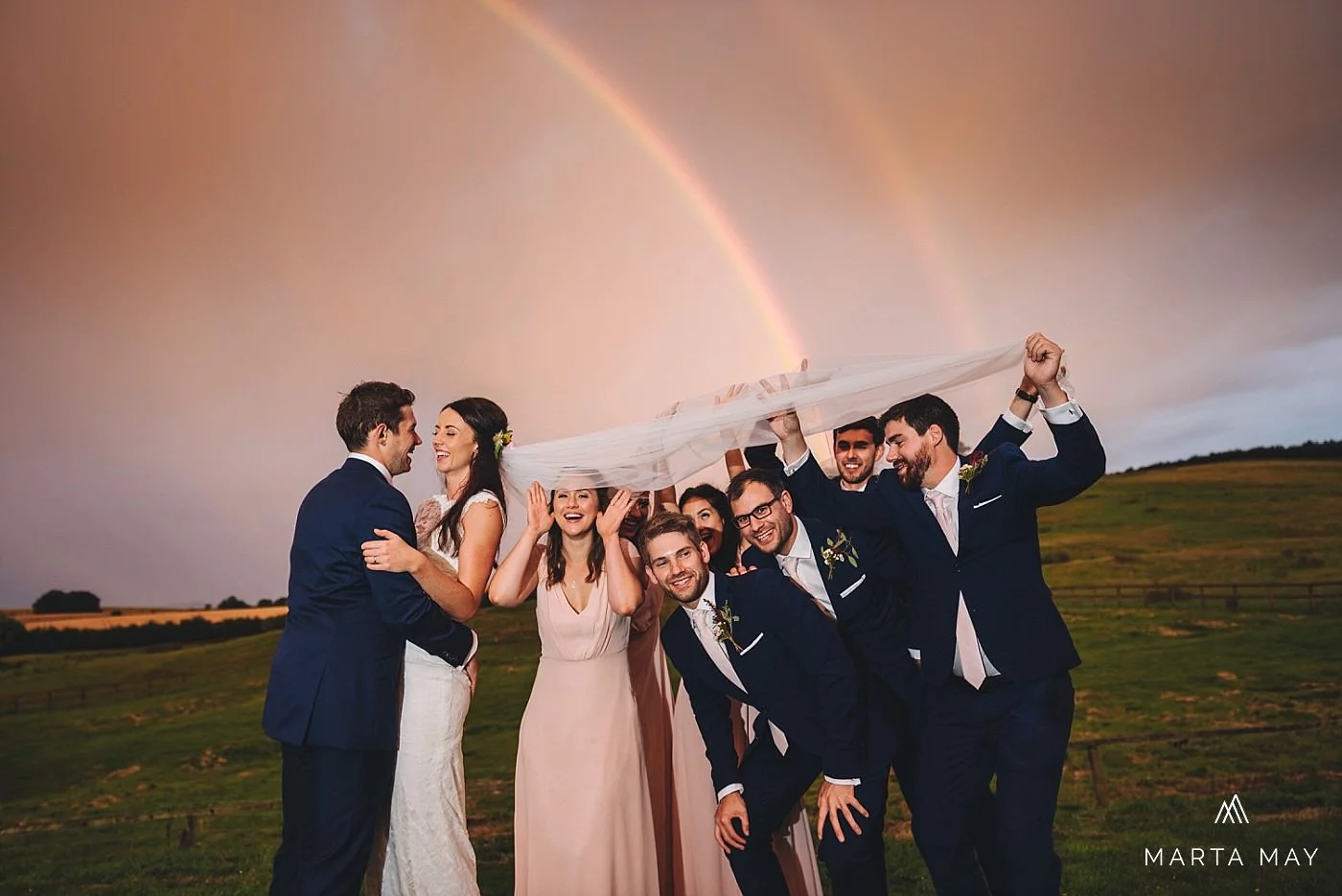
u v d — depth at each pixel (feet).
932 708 10.12
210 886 28.22
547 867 10.61
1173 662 48.29
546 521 11.07
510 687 50.75
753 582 10.18
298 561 10.27
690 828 11.62
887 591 10.75
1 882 30.07
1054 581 58.39
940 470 10.25
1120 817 27.73
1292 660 46.70
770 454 12.33
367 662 10.05
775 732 11.12
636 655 12.29
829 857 9.99
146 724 55.67
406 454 11.10
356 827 9.89
